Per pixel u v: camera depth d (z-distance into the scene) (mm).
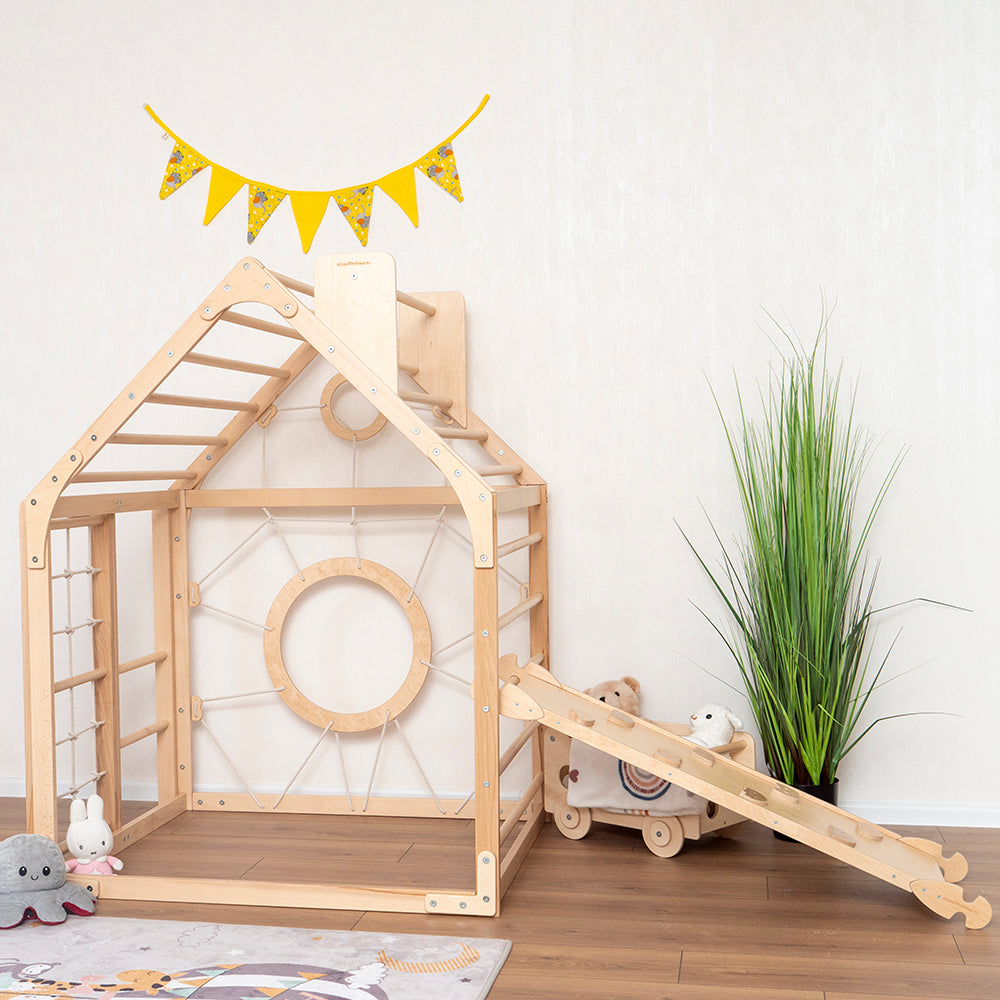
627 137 2893
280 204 3059
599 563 2928
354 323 2371
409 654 3029
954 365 2766
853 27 2785
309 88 3037
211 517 3096
